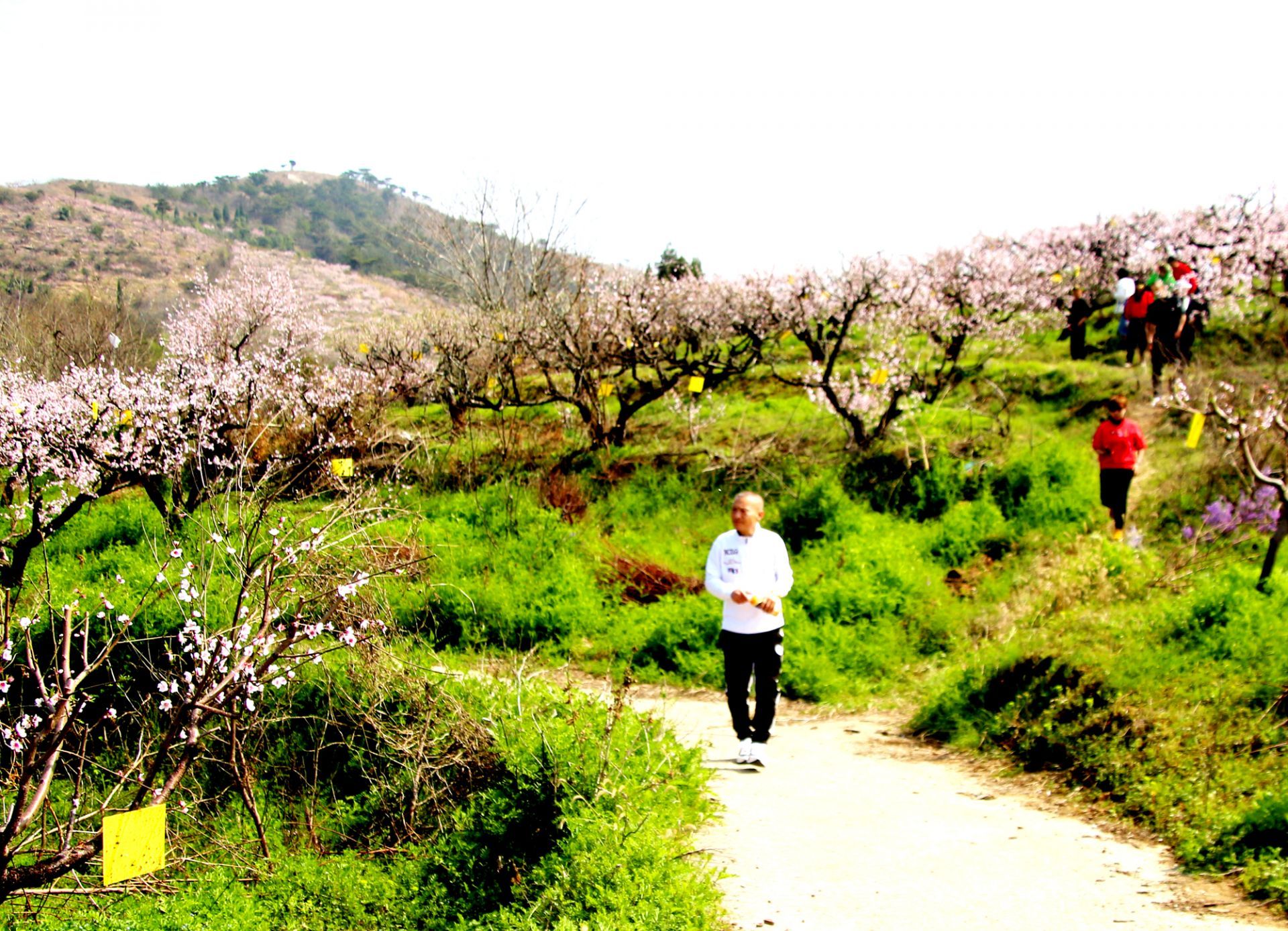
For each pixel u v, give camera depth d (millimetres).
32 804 4441
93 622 8211
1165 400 11227
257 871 5199
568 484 13438
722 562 6559
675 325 17438
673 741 5996
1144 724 6133
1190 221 22984
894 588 10211
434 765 5816
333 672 6676
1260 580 8258
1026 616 9078
